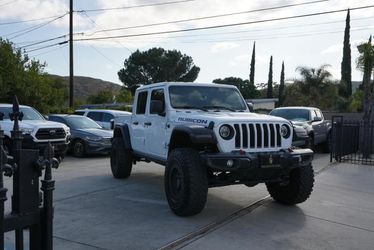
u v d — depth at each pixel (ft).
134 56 194.80
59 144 40.88
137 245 16.72
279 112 52.49
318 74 138.82
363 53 57.26
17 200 7.72
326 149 52.95
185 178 20.16
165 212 21.98
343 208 23.57
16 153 7.70
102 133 48.16
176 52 193.67
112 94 202.90
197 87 26.11
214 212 22.09
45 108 92.43
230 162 19.77
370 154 45.75
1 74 84.94
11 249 13.92
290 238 18.13
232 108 25.99
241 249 16.60
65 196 25.72
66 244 16.83
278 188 23.95
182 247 16.67
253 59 223.30
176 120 23.43
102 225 19.51
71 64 92.32
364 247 17.29
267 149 21.30
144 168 38.04
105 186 29.22
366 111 58.08
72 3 91.71
